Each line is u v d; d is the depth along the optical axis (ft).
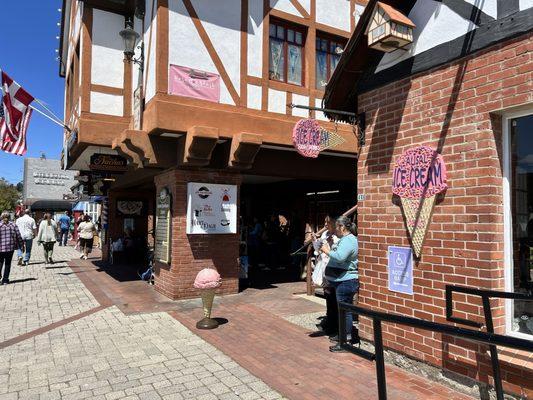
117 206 44.98
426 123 14.03
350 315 16.65
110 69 30.14
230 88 25.73
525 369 11.12
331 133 23.06
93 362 15.52
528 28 11.22
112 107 29.94
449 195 13.15
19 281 33.06
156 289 28.91
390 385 13.34
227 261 27.58
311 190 40.09
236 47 26.12
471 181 12.54
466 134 12.76
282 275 37.50
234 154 24.67
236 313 22.74
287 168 29.43
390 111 15.44
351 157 31.73
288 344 17.52
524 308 12.35
